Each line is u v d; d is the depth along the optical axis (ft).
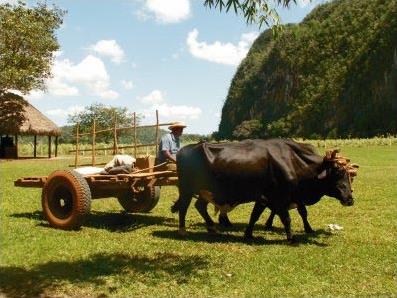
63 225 37.14
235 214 45.57
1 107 160.86
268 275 26.08
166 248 31.63
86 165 47.47
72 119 316.81
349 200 33.68
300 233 36.91
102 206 50.14
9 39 153.48
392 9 562.66
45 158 165.27
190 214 45.73
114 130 43.80
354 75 562.66
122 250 30.96
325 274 26.40
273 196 33.42
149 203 44.14
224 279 25.39
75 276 25.44
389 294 23.29
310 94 622.13
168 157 38.91
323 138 539.70
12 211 45.19
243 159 32.78
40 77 163.02
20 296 22.57
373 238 35.06
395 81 502.79
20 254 29.37
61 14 164.86
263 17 26.55
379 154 157.38
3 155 165.58
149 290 23.59
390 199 53.78
